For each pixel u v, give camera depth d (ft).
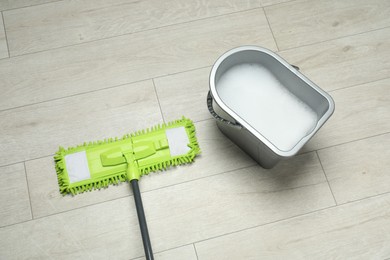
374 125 4.50
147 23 4.81
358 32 4.88
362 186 4.28
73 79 4.56
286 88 4.28
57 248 3.98
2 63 4.58
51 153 4.27
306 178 4.29
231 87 4.30
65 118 4.41
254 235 4.09
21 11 4.78
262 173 4.28
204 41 4.77
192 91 4.56
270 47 4.79
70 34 4.73
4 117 4.38
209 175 4.25
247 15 4.90
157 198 4.15
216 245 4.04
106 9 4.84
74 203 4.11
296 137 4.08
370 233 4.13
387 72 4.72
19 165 4.21
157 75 4.61
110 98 4.50
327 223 4.15
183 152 4.25
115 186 4.17
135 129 4.40
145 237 3.71
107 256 3.98
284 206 4.18
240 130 3.84
